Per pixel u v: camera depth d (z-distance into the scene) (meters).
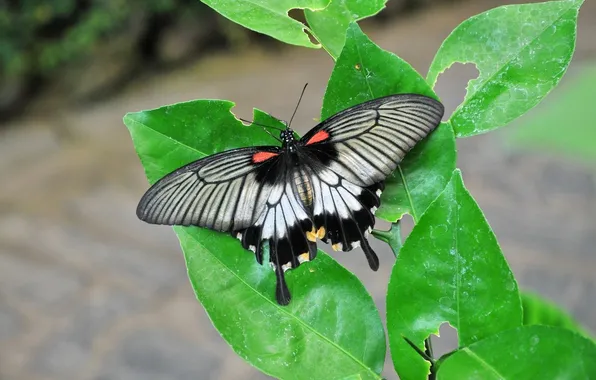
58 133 4.55
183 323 2.75
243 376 2.48
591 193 3.05
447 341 2.45
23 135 4.56
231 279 0.90
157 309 2.84
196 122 0.92
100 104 4.92
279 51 5.48
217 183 0.92
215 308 0.90
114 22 5.05
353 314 0.90
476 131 0.91
